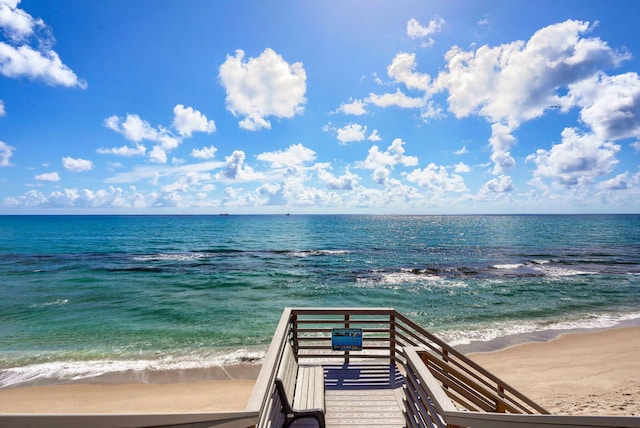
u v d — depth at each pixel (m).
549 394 9.12
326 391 5.11
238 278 27.73
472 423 2.30
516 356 11.77
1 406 8.55
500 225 124.50
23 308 18.77
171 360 11.46
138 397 9.05
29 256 41.94
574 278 27.17
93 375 10.34
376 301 20.30
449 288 23.77
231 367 10.91
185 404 8.70
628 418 1.38
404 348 4.14
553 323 15.75
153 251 47.62
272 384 3.18
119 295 21.86
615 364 10.99
